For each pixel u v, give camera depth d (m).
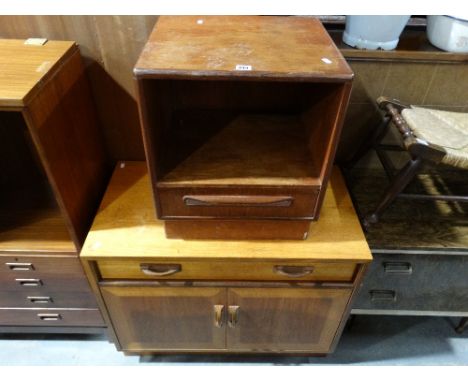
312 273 0.91
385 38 0.91
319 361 1.26
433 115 0.97
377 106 1.04
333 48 0.69
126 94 1.01
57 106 0.78
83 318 1.15
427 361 1.26
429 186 1.12
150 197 1.01
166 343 1.16
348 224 0.94
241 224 0.84
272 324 1.07
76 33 0.90
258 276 0.92
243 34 0.74
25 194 1.09
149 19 0.88
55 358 1.24
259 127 0.92
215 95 0.98
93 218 1.00
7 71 0.72
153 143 0.68
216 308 0.99
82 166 0.93
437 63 0.94
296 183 0.74
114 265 0.89
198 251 0.85
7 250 0.92
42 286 1.03
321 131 0.75
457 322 1.39
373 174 1.17
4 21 0.86
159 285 0.93
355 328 1.36
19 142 1.08
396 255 0.97
